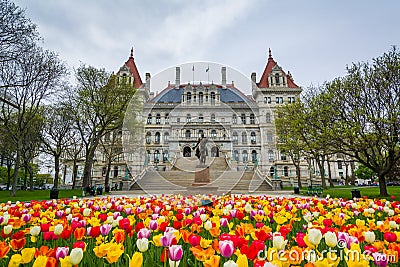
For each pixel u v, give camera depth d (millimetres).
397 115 15617
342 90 17625
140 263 1577
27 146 29281
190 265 2295
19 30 18156
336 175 67500
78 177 49969
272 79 56906
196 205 5281
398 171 23188
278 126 25688
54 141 31922
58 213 4570
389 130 16062
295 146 25516
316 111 17953
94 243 2969
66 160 36000
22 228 4281
